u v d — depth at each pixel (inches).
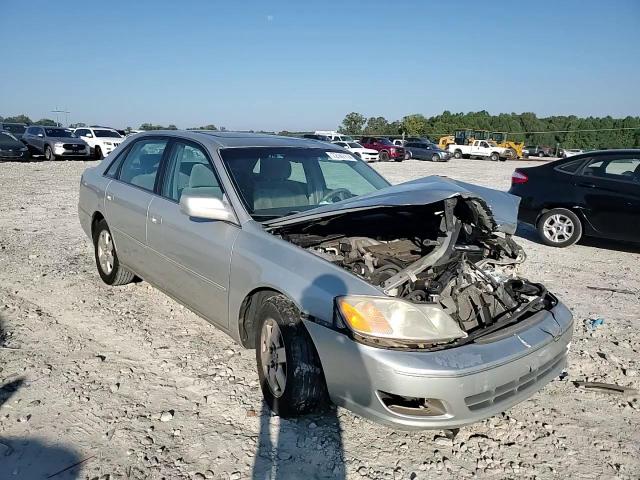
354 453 117.3
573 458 118.9
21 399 132.0
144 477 106.7
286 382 123.7
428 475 111.5
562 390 148.4
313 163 176.6
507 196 159.6
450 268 131.6
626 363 165.5
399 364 105.1
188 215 146.0
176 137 184.7
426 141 1542.8
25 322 179.0
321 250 138.9
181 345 165.2
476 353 110.0
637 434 128.7
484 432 127.5
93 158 1059.9
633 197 302.8
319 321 116.4
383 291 114.5
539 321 126.6
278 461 113.5
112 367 150.1
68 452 113.1
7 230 318.7
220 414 129.3
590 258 306.7
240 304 138.7
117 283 211.9
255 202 151.6
